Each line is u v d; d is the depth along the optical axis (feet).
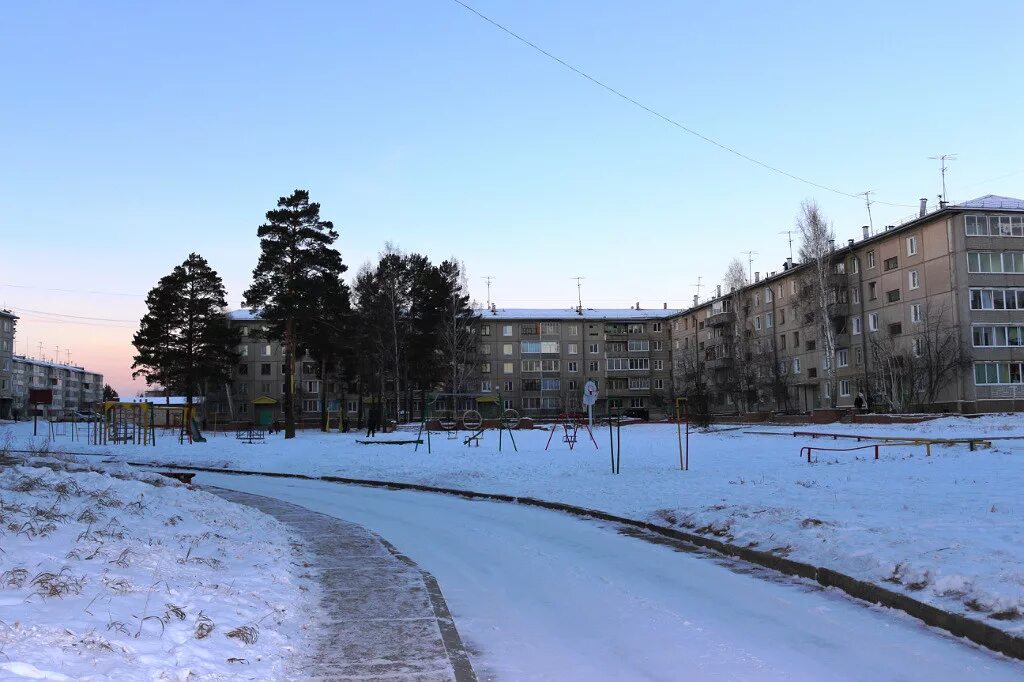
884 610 24.82
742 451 98.68
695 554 36.09
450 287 243.60
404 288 236.43
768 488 52.60
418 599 27.17
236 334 237.86
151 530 32.04
